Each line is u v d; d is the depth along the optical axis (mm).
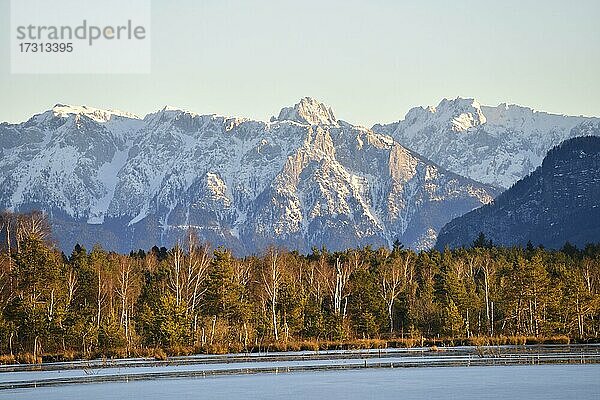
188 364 177750
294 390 139500
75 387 144875
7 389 143375
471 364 171750
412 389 139250
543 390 137125
